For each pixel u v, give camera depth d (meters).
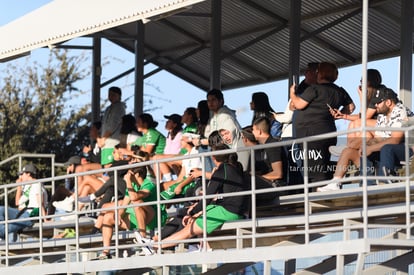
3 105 45.69
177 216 17.45
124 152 19.03
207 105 18.94
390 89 16.41
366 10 14.42
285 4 22.52
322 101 17.05
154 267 18.66
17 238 22.62
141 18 16.00
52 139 45.28
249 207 16.95
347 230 15.32
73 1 18.53
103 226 18.69
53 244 20.34
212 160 18.67
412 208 15.05
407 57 19.84
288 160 17.36
